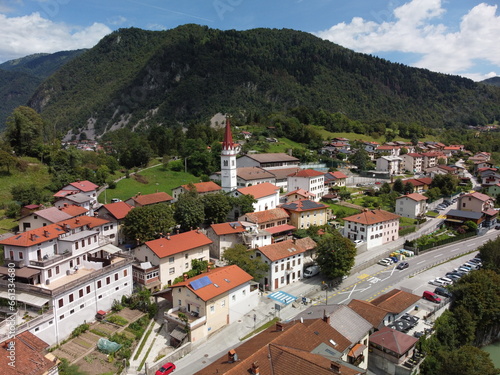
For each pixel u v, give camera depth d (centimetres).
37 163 13625
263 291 8188
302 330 5016
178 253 7825
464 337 7194
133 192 14062
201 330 6197
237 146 19488
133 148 17438
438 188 16238
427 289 8450
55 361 4350
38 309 5769
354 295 8075
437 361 6016
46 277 6216
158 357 5731
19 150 13838
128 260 7181
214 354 5906
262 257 8325
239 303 7000
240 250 8169
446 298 7875
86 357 5475
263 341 4806
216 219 10500
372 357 5894
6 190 11338
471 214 13275
